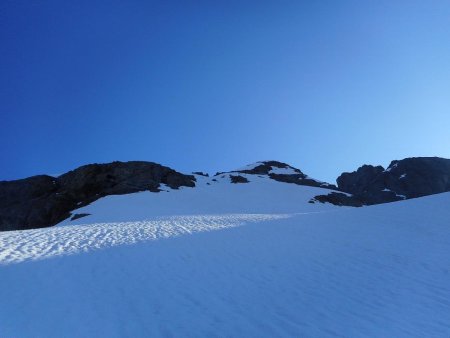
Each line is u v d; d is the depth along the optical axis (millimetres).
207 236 17047
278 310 8562
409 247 14062
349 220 19875
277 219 22312
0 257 12164
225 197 60406
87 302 8547
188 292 9578
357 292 9766
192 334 7215
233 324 7762
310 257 13141
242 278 10859
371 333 7430
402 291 9781
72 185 55531
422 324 7852
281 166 99562
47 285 9594
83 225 22344
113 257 12789
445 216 18797
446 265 11742
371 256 13078
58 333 6938
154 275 10891
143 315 7980
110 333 7043
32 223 47000
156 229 19562
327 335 7328
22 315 7656
